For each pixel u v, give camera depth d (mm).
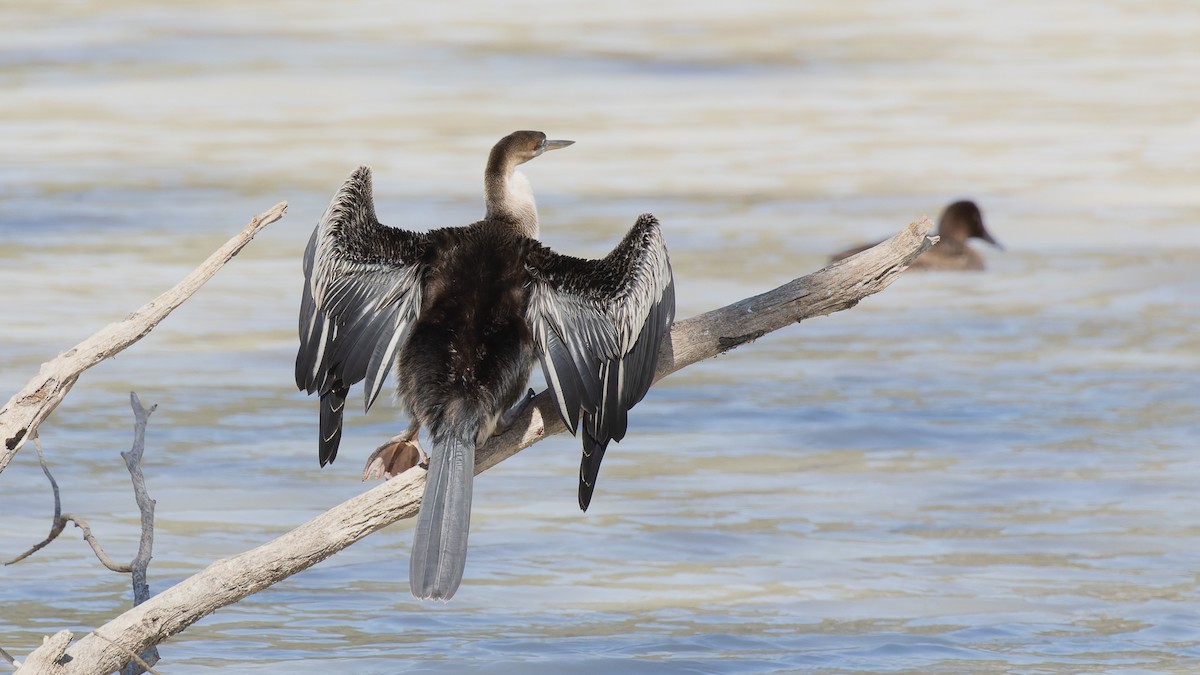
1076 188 27750
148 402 14695
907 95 38469
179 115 34188
